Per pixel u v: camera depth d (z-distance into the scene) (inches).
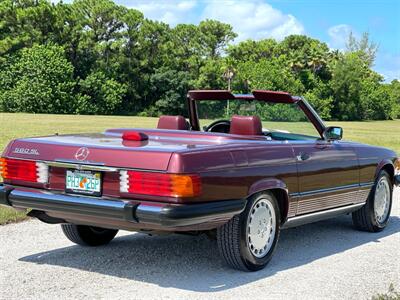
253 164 196.5
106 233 236.1
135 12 3727.9
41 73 3304.6
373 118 4114.2
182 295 175.2
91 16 3644.2
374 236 272.5
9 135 1098.7
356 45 4527.6
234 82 3686.0
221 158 184.2
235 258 198.4
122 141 198.7
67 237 229.3
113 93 3545.8
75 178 186.7
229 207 184.4
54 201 186.7
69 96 3385.8
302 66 3922.2
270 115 243.0
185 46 3956.7
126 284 185.0
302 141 229.1
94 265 206.4
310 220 237.5
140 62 3683.6
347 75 3882.9
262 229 205.5
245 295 176.9
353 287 188.1
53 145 193.3
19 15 3516.2
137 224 177.3
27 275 191.9
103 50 3599.9
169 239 250.1
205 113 254.8
